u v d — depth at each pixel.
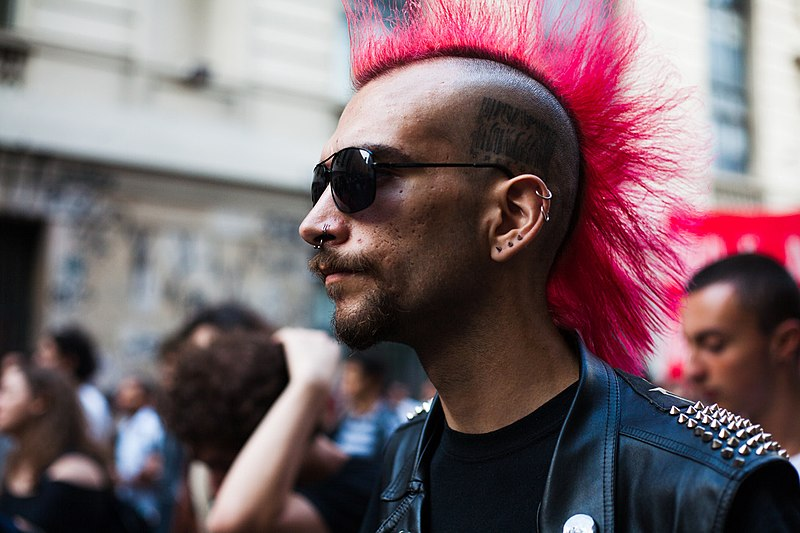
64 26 7.03
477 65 0.97
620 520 0.81
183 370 1.61
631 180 1.08
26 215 6.75
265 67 7.80
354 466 1.62
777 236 2.62
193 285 7.36
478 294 0.92
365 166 0.90
